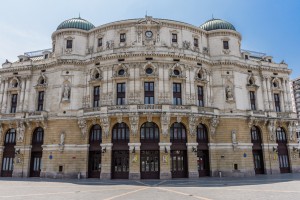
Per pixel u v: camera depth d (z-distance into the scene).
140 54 48.56
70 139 48.56
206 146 48.84
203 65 52.12
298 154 56.56
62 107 50.22
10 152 52.84
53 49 56.94
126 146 45.50
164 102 47.16
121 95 48.66
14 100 55.75
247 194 25.25
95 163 47.91
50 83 53.16
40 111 50.62
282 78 59.31
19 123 51.62
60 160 47.72
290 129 56.72
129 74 48.38
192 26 53.31
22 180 43.25
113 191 28.62
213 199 22.55
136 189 30.16
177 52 49.56
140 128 45.75
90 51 53.72
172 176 45.28
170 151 45.66
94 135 48.59
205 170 48.50
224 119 50.09
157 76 48.06
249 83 55.91
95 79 50.22
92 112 46.91
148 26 51.09
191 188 30.45
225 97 51.69
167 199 22.84
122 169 45.31
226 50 54.81
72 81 51.59
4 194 26.94
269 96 56.72
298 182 35.94
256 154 53.00
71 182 39.34
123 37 51.72
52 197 24.69
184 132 47.12
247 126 51.47
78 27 55.56
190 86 49.50
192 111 45.97
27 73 55.09
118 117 45.00
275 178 42.59
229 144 48.91
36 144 51.50
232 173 47.62
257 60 58.69
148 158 45.19
